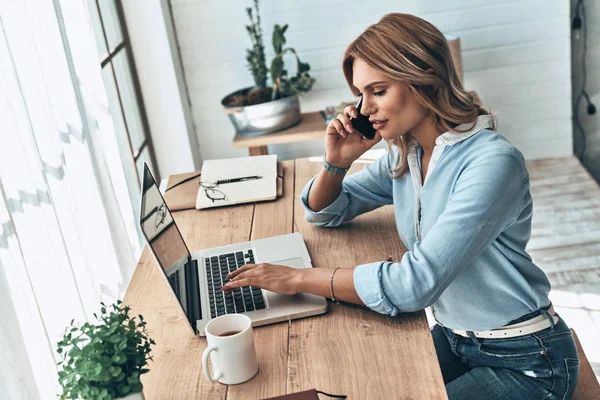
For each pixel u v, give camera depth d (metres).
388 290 1.36
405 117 1.42
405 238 1.64
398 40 1.36
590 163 4.10
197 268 1.65
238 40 3.80
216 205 1.98
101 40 3.00
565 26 3.76
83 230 2.37
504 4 3.74
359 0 3.73
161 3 3.47
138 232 3.10
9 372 1.64
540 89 3.90
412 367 1.23
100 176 2.59
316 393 1.13
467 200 1.34
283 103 3.46
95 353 1.10
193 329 1.40
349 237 1.74
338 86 3.89
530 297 1.47
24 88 2.04
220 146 4.02
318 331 1.36
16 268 1.79
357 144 1.68
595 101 3.95
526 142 4.02
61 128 2.30
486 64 3.86
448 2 3.73
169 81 3.59
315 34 3.79
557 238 3.22
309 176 2.13
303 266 1.59
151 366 1.32
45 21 2.25
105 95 2.71
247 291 1.52
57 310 2.01
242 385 1.24
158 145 3.73
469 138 1.42
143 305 1.54
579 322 2.60
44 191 2.04
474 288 1.47
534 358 1.49
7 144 1.87
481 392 1.49
